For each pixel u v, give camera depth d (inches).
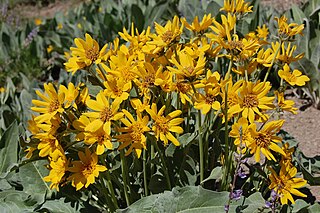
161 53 97.1
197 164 105.3
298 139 153.1
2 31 257.1
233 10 104.3
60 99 88.5
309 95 172.4
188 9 197.3
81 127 88.2
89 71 96.5
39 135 88.8
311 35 169.2
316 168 114.1
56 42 252.7
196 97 91.3
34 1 405.7
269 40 180.7
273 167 105.1
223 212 92.9
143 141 87.7
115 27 238.4
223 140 111.3
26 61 248.5
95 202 106.7
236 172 87.7
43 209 102.9
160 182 99.6
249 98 88.8
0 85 238.1
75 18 281.1
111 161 103.7
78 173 91.5
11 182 115.1
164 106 89.6
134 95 104.8
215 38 94.0
